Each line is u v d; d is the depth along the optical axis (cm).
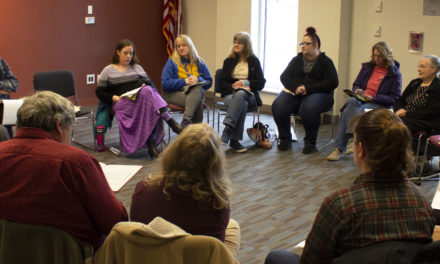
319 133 574
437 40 539
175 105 504
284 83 509
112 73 482
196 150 167
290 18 675
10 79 482
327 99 493
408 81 570
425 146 404
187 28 812
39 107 185
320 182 410
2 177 179
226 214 176
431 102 417
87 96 734
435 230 183
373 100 468
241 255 288
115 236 164
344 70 616
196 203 170
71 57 709
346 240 148
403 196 149
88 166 181
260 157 477
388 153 146
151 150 475
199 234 172
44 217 177
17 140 184
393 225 147
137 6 760
